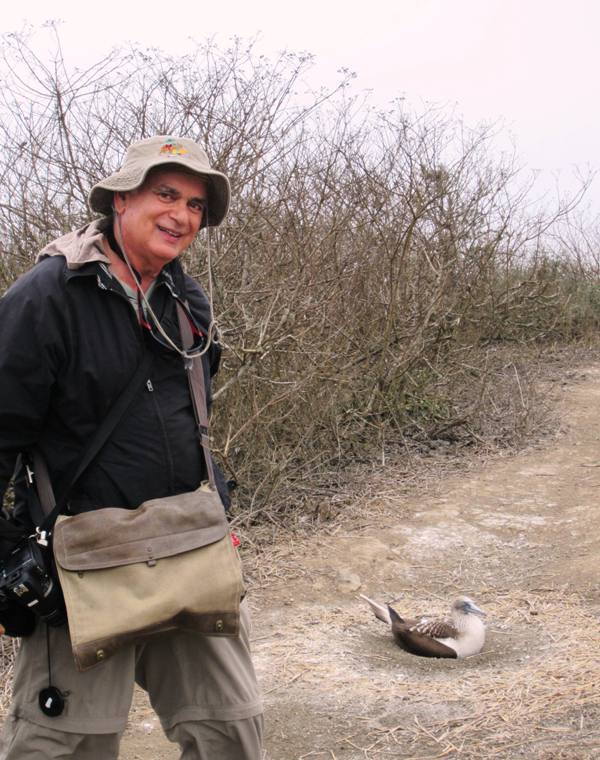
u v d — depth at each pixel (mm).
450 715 3701
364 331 8406
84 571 2217
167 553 2270
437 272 8875
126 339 2311
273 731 3658
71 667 2270
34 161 5609
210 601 2297
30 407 2229
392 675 4172
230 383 5590
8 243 5594
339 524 6262
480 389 9211
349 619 4852
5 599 2238
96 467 2307
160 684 2490
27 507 2361
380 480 7266
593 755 3268
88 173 5648
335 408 7512
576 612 4809
